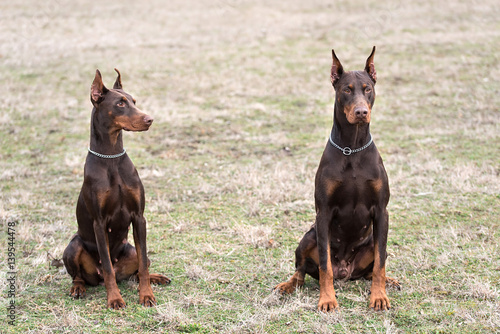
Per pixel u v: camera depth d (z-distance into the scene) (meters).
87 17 23.61
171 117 12.11
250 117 12.17
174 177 8.94
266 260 5.99
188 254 6.21
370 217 5.05
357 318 4.68
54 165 9.58
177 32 21.16
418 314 4.66
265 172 8.96
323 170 4.98
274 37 19.66
